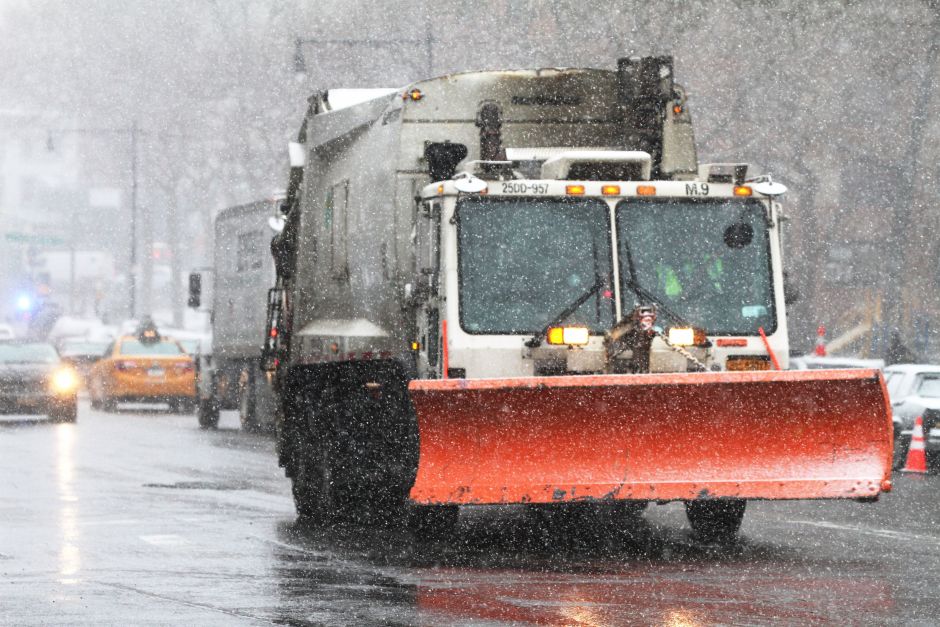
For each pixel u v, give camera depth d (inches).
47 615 1087.6
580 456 1390.3
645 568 1353.3
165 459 2751.0
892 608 1114.1
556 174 1576.0
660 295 1540.4
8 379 4045.3
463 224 1521.9
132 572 1318.9
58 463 2640.3
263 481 2297.0
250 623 1052.5
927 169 5369.1
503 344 1502.2
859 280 5575.8
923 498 2135.8
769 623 1047.6
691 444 1395.2
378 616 1081.4
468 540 1581.0
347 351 1754.4
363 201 1766.7
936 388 2844.5
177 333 5723.4
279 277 2181.3
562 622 1053.2
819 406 1381.6
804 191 5433.1
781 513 1900.8
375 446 1647.4
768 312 1556.3
